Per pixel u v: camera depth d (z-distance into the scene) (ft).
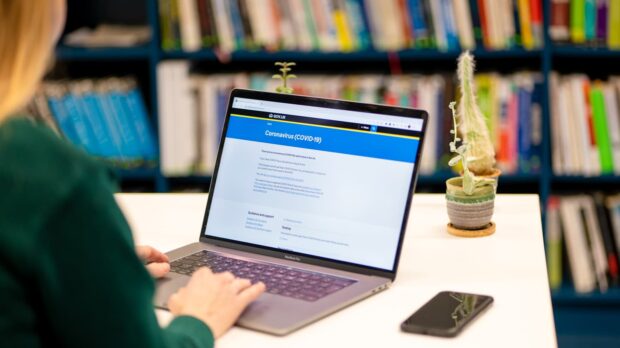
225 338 4.06
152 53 9.62
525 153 9.53
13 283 2.82
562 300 10.14
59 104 9.53
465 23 9.25
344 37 9.37
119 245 3.01
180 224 5.87
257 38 9.47
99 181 3.00
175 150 9.70
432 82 9.39
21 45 2.87
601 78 10.04
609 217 9.79
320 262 4.90
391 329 4.15
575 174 9.54
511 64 10.16
